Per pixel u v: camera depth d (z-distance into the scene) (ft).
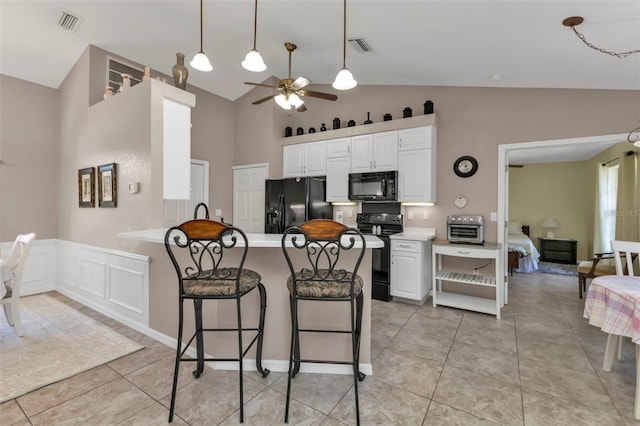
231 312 7.03
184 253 7.59
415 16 7.95
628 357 7.66
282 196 14.76
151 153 8.88
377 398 5.96
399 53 10.48
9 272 8.07
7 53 11.63
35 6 9.92
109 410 5.60
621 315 6.03
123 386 6.35
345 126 15.14
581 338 8.82
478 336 8.97
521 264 18.25
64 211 13.17
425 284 12.26
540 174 23.25
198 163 15.88
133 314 9.25
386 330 9.41
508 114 11.76
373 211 14.28
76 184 12.35
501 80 11.19
